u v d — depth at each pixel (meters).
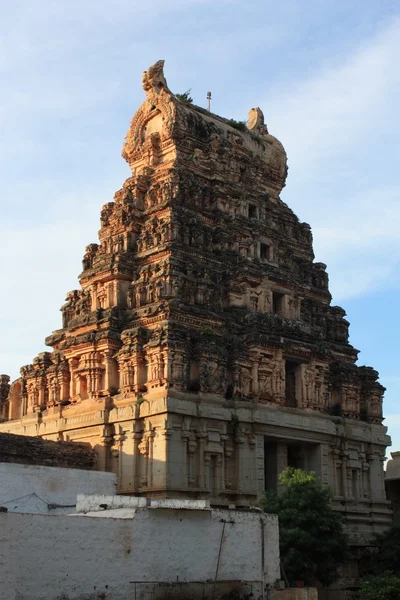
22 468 49.31
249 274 67.38
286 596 42.72
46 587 35.38
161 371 58.25
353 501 68.81
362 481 70.94
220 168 74.31
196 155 73.56
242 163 76.81
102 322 64.81
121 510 40.25
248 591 41.94
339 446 69.00
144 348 60.03
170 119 73.12
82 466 59.38
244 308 66.88
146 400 58.41
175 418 57.00
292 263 74.50
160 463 56.06
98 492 52.47
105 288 68.00
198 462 57.72
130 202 71.38
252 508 47.56
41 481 49.97
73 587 36.22
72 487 51.34
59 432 64.31
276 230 74.12
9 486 48.56
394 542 63.94
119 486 58.34
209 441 58.44
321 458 66.62
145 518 39.44
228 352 62.47
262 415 61.41
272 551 44.47
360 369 75.00
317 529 53.16
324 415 67.62
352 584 63.75
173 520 40.50
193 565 40.78
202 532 41.56
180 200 69.38
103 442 60.19
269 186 79.94
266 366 63.84
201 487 57.09
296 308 70.88
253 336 63.34
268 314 66.81
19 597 34.44
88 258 72.00
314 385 67.56
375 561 64.38
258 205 75.12
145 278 65.06
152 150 74.19
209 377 59.75
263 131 82.12
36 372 68.94
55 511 49.22
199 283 64.50
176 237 66.75
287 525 52.91
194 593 39.66
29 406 69.38
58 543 36.09
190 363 60.09
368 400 74.06
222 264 68.56
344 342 77.25
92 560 37.09
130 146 76.81
